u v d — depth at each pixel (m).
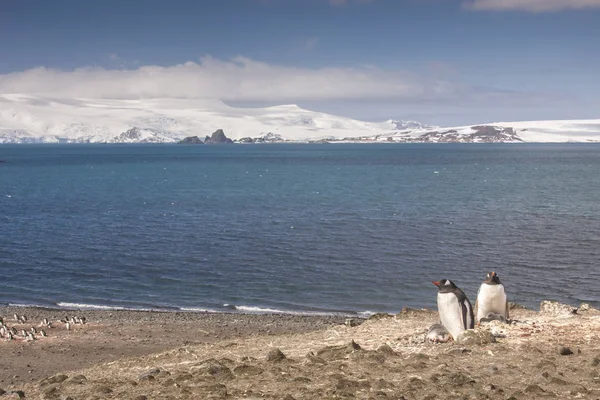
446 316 16.28
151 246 53.31
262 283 40.84
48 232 61.19
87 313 34.28
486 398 11.99
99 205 84.44
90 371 16.80
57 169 185.88
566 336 16.17
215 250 51.28
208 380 14.04
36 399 14.36
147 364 16.91
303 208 79.38
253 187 113.38
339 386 12.89
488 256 47.41
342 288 39.31
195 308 35.69
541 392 12.20
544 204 81.31
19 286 40.94
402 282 40.38
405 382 13.20
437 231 59.41
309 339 18.39
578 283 39.44
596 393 12.11
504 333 16.53
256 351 17.09
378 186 113.75
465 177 137.12
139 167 196.00
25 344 27.31
